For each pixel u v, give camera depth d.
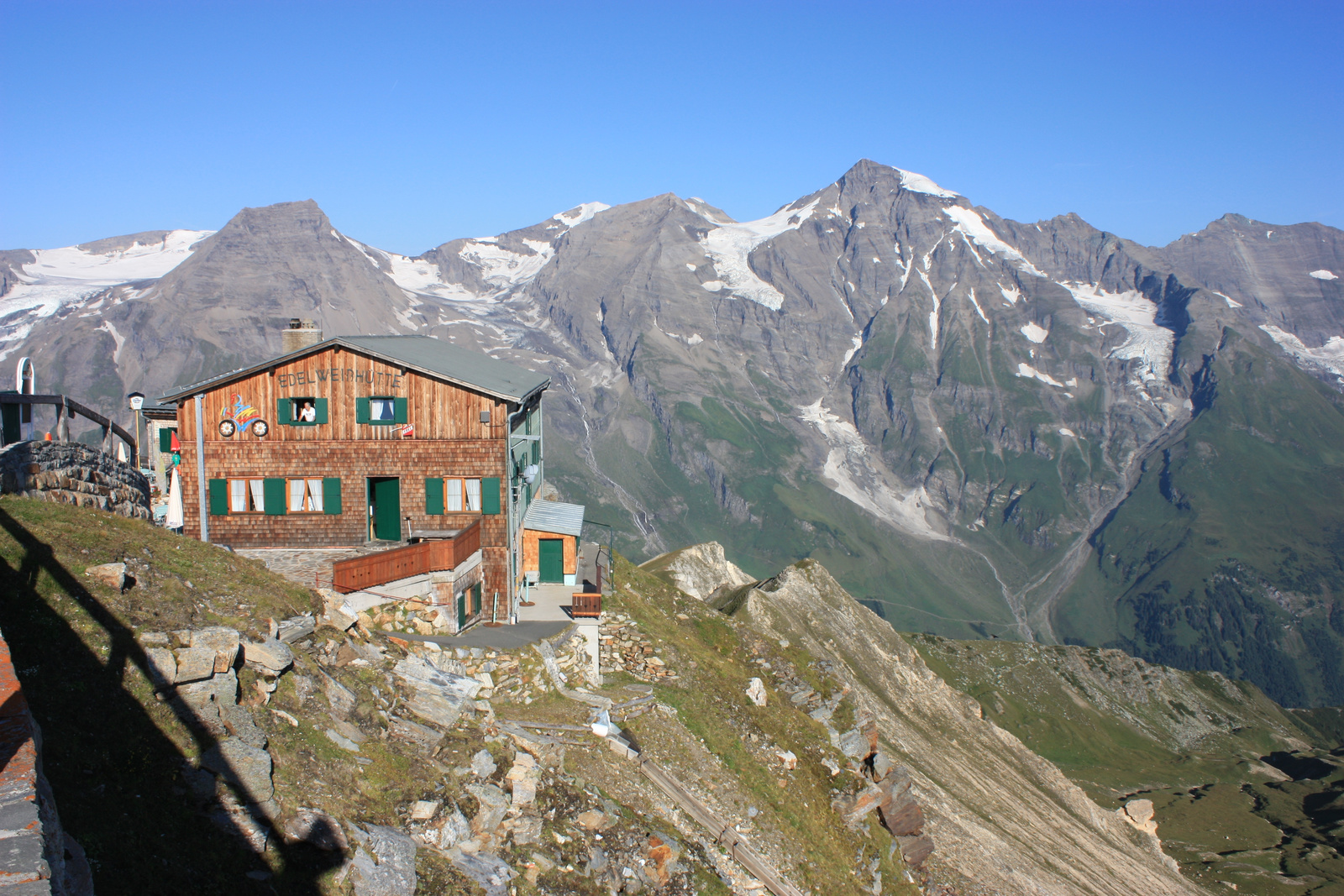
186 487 40.69
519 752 25.42
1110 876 78.88
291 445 40.78
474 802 21.92
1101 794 153.50
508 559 40.72
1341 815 145.75
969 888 51.78
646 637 42.78
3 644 13.41
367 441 40.84
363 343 44.22
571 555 47.75
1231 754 187.50
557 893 21.45
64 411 34.31
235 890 15.45
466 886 19.34
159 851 14.95
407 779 21.05
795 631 94.00
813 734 45.25
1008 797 84.56
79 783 15.12
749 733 39.09
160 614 20.92
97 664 18.05
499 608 40.50
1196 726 198.38
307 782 18.81
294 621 23.94
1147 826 124.50
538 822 22.83
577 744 29.00
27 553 20.72
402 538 40.88
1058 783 104.62
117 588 20.95
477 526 40.62
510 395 40.44
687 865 26.44
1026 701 186.50
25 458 26.62
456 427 40.91
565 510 51.78
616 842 24.77
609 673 39.16
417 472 40.91
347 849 17.78
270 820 17.28
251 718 19.03
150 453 52.97
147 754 16.70
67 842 13.37
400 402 40.81
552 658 33.94
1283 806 153.25
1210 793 157.62
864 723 50.94
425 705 24.50
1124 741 184.88
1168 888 89.06
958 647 199.38
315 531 40.81
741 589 105.12
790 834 33.16
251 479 40.75
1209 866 124.44
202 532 40.78
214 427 40.66
